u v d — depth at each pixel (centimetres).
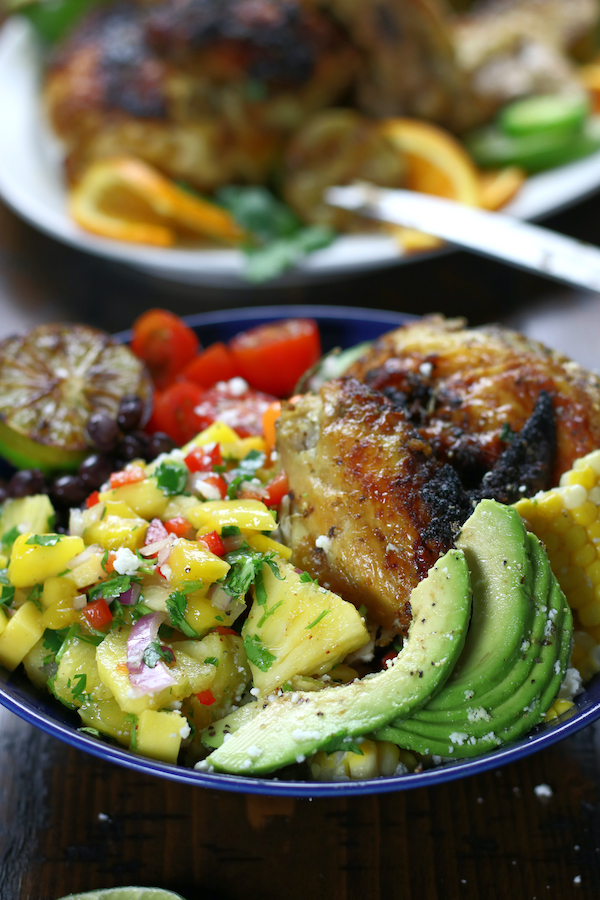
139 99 69
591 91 75
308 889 43
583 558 45
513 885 43
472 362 49
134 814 45
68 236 66
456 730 41
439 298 66
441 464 45
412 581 43
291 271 65
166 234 67
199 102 69
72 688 44
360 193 67
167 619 44
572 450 47
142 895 43
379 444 45
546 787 45
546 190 68
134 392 53
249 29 68
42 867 44
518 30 74
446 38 70
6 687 43
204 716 44
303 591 44
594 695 43
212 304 67
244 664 44
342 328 57
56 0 79
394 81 71
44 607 45
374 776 42
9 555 47
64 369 53
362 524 44
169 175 71
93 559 45
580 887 43
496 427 47
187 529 45
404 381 48
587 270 56
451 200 68
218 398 54
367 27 70
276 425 46
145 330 55
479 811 45
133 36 72
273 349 55
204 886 43
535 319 64
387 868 44
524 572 42
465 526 43
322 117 70
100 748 42
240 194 69
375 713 41
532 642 42
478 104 72
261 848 44
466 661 42
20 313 66
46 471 52
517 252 58
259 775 41
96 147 70
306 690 43
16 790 46
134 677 43
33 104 78
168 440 51
